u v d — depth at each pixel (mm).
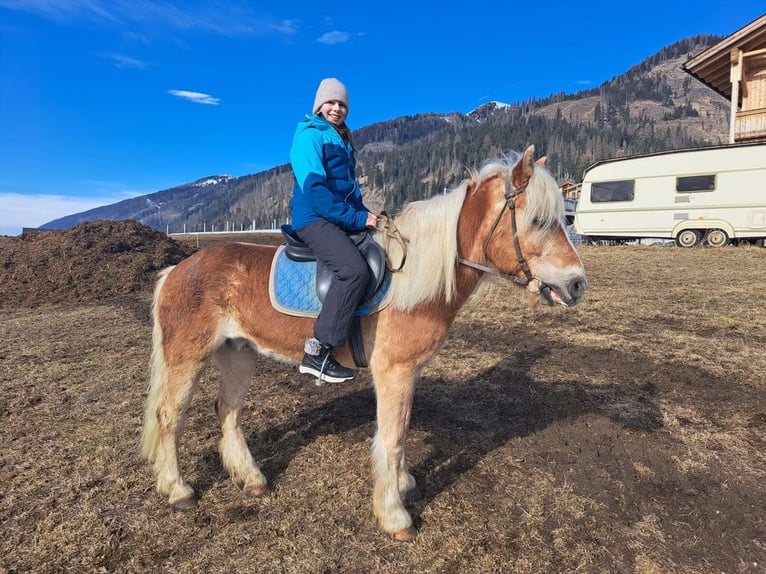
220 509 2760
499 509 2732
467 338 6102
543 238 2400
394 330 2490
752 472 3020
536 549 2406
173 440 2814
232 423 3066
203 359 2779
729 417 3750
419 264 2443
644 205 15602
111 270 10281
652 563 2299
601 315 6984
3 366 5199
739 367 4719
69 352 5766
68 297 9102
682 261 11945
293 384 4773
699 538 2471
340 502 2814
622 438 3492
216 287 2750
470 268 2576
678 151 14859
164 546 2441
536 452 3350
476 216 2547
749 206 13797
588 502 2770
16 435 3588
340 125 2857
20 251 10945
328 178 2686
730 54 16203
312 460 3297
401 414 2533
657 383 4461
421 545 2453
